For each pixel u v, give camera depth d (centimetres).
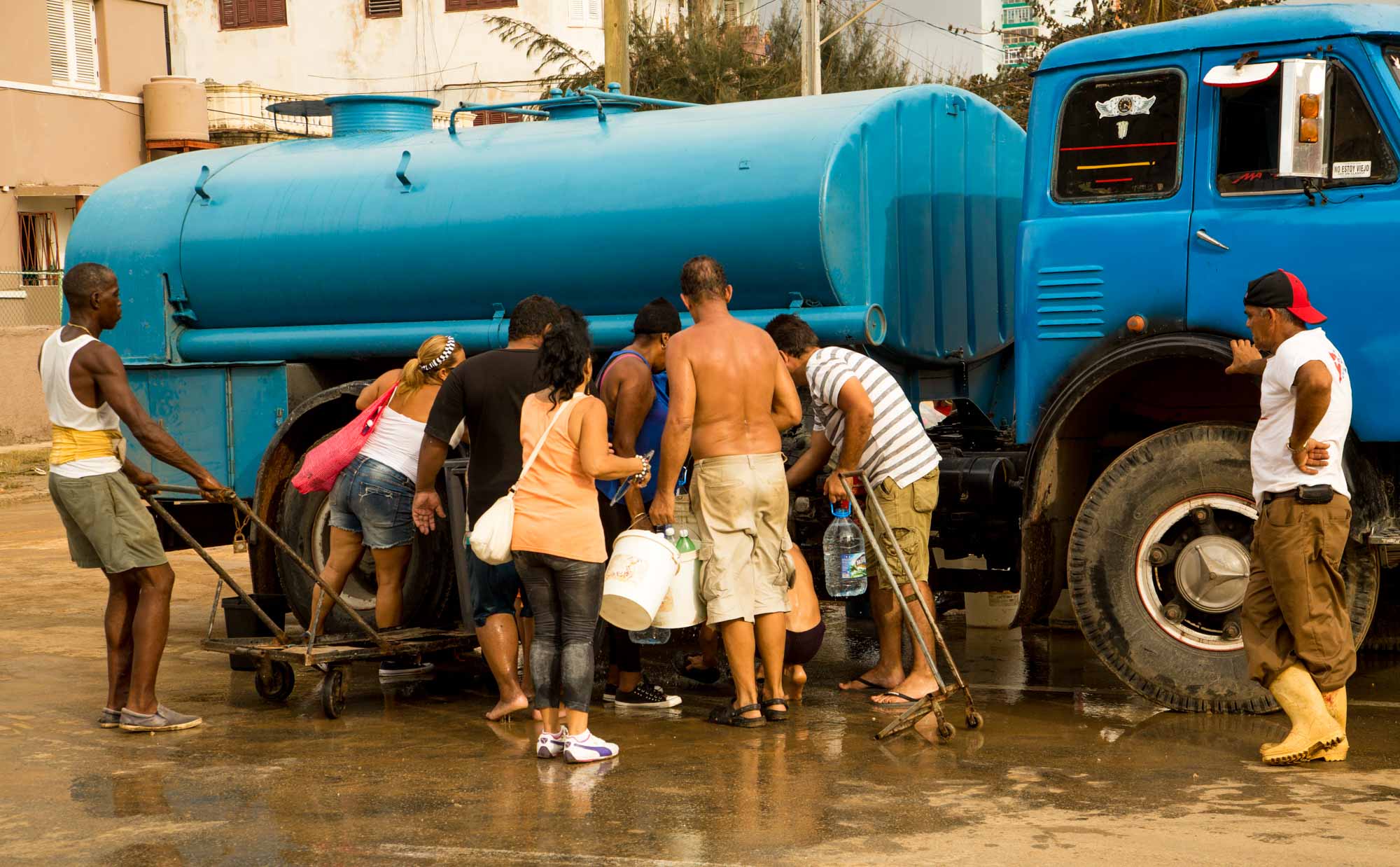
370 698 725
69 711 689
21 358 2312
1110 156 650
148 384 898
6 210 2627
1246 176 620
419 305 825
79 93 2759
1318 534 546
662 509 616
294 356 870
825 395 644
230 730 646
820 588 744
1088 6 2283
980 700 686
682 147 750
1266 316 554
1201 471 624
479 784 544
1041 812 493
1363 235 592
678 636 891
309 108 970
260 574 836
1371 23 596
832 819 489
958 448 802
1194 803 502
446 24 3581
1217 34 622
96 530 623
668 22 3344
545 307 652
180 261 886
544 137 806
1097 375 639
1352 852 446
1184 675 631
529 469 577
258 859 458
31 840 482
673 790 530
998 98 2227
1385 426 590
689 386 612
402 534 730
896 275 753
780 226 708
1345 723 562
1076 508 684
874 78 3072
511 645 662
